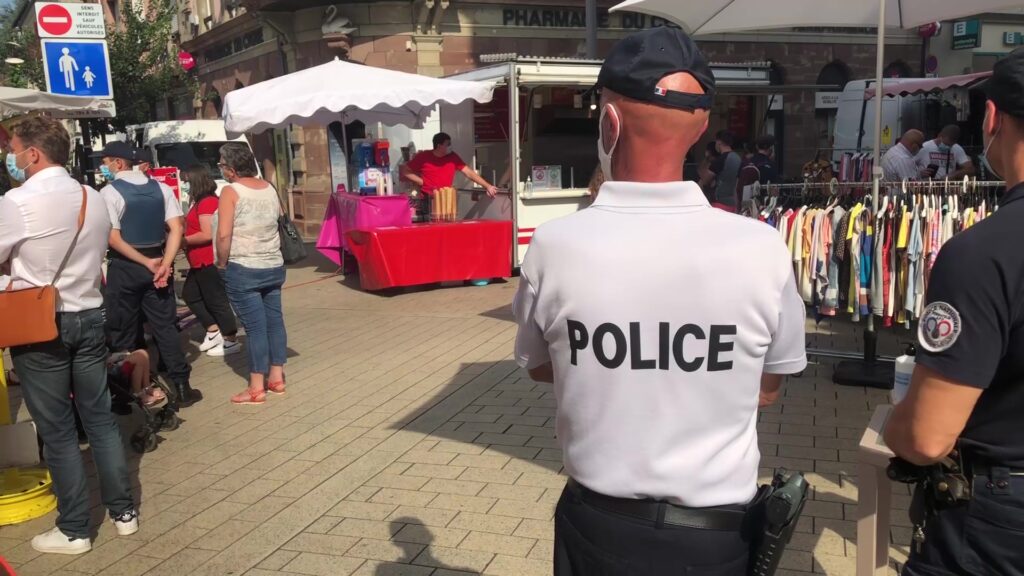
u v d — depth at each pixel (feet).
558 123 32.48
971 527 5.34
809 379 17.75
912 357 8.58
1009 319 4.88
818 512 11.66
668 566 5.04
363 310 28.04
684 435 4.97
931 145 35.50
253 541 11.75
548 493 12.83
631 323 4.91
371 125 45.60
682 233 4.93
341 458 14.70
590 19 34.99
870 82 45.32
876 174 16.37
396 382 19.24
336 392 18.70
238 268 17.57
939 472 5.44
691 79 4.98
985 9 16.57
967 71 65.05
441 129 37.19
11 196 10.79
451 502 12.66
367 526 12.02
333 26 47.24
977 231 5.02
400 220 30.78
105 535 12.20
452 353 21.66
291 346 23.36
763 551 5.04
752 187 18.58
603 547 5.18
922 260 15.93
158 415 16.49
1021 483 5.15
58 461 11.46
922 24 17.84
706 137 48.42
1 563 10.07
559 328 5.17
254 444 15.64
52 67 25.80
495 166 33.27
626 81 4.97
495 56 31.78
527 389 18.20
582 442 5.21
